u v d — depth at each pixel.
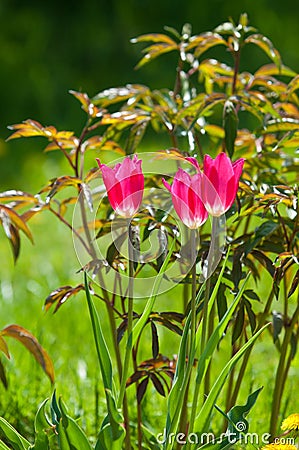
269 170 2.27
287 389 2.61
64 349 2.85
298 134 2.15
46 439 1.98
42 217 4.57
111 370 1.95
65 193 4.86
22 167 5.78
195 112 2.24
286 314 2.23
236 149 2.38
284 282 2.22
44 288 3.53
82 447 1.96
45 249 4.19
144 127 2.25
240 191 2.17
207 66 2.36
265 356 2.88
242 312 2.11
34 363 2.68
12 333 2.22
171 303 3.33
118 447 1.94
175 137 2.30
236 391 2.20
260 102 2.22
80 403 2.47
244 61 7.39
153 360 2.18
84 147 2.28
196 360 2.21
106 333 2.99
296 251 2.20
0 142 6.15
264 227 2.11
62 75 7.62
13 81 7.37
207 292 1.95
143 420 2.43
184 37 2.36
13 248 2.22
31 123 2.22
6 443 2.36
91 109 2.24
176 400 1.97
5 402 2.52
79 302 3.31
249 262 2.14
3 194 2.21
